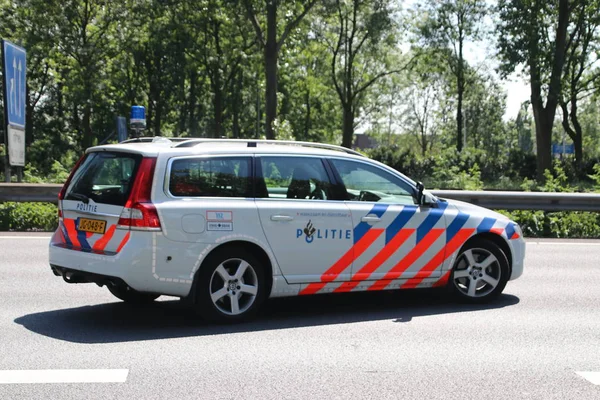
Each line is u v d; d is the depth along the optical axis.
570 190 18.39
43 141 51.16
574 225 15.00
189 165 6.52
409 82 54.44
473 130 82.69
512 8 37.31
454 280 7.76
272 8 36.22
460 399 4.68
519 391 4.87
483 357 5.70
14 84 16.06
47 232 13.61
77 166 6.96
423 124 85.00
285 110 63.00
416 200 7.59
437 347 5.98
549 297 8.32
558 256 11.84
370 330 6.55
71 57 45.78
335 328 6.61
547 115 39.41
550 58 38.31
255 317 7.04
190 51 49.97
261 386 4.86
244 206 6.62
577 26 42.03
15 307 7.28
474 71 53.03
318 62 56.25
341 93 51.97
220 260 6.52
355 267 7.16
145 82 54.16
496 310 7.54
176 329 6.47
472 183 22.69
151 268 6.23
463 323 6.89
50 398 4.55
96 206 6.50
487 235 7.96
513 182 41.19
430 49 51.00
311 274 6.95
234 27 46.81
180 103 56.50
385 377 5.12
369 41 48.69
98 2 44.19
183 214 6.34
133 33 46.12
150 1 44.25
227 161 6.69
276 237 6.74
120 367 5.24
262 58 48.12
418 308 7.60
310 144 7.42
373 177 7.41
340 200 7.14
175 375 5.08
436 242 7.55
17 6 43.16
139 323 6.67
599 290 8.84
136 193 6.28
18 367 5.20
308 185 7.02
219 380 4.98
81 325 6.55
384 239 7.28
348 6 48.47
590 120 80.62
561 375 5.25
